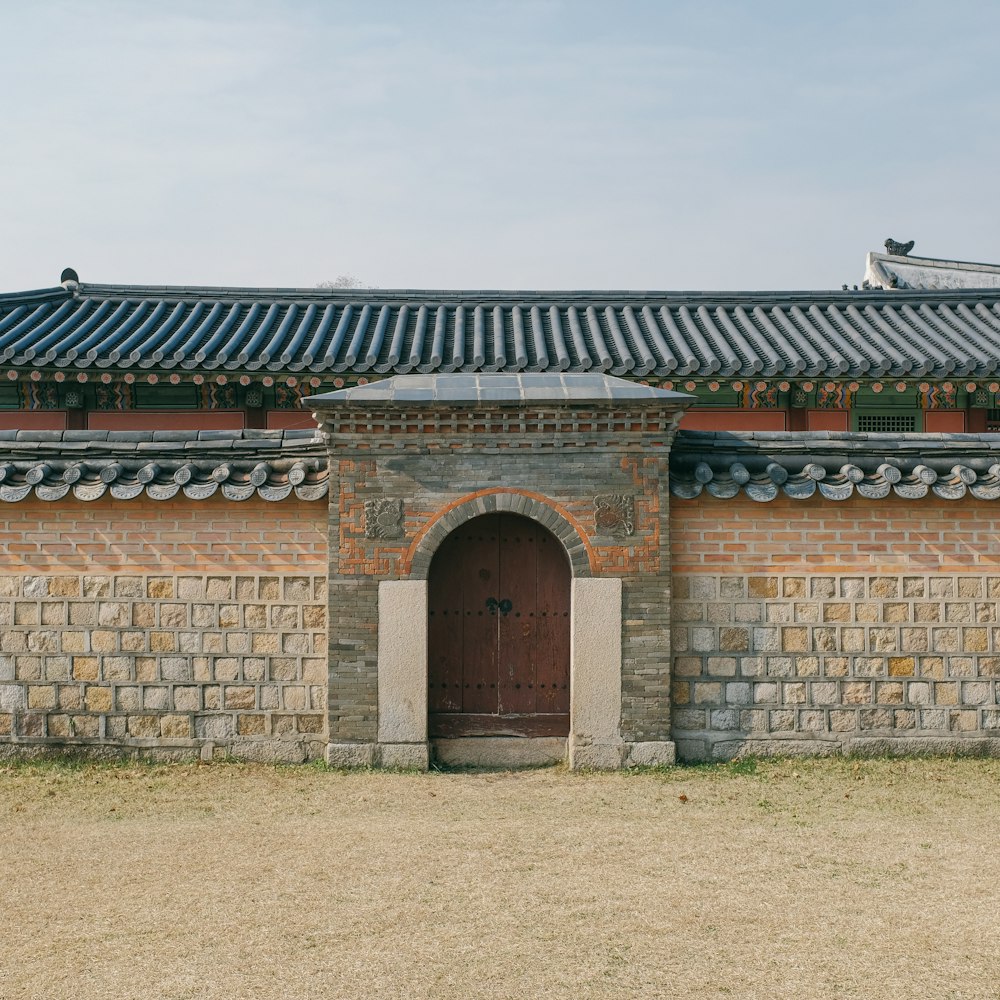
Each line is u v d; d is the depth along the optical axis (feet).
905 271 89.51
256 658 34.86
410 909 22.43
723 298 59.26
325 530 34.78
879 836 27.30
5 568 34.94
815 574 35.09
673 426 33.83
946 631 35.17
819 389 51.16
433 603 35.63
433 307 58.59
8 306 54.95
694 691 34.91
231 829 27.94
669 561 34.22
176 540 34.94
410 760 33.99
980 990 18.93
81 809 29.89
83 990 18.97
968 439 35.32
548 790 31.71
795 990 18.92
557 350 50.78
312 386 50.57
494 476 34.01
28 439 35.17
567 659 35.63
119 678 34.91
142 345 49.65
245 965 19.86
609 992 18.83
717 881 24.08
